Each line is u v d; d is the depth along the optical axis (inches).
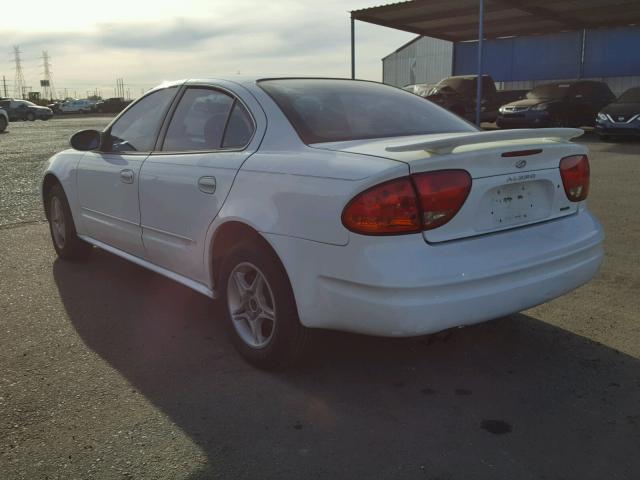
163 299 168.7
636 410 107.3
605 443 97.3
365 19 837.8
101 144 174.4
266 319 124.2
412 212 98.0
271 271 114.7
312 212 104.7
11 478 89.7
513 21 891.4
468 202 103.2
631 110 577.3
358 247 98.6
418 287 96.8
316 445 97.7
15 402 111.6
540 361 127.2
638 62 930.1
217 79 144.5
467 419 105.0
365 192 98.0
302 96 133.5
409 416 106.3
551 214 119.0
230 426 103.5
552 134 113.1
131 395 114.3
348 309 102.0
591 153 498.9
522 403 110.3
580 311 153.9
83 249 202.5
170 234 143.7
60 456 95.2
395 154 103.2
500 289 104.5
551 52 1013.8
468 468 91.2
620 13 842.2
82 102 2342.5
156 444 98.3
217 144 135.9
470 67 1110.4
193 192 132.9
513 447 96.4
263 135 124.9
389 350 132.8
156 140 154.9
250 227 119.7
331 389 116.2
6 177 415.8
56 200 202.7
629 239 220.7
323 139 120.0
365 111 135.2
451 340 137.6
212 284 134.6
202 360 129.5
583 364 125.5
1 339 140.5
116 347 136.3
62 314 156.7
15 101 1611.7
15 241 236.2
